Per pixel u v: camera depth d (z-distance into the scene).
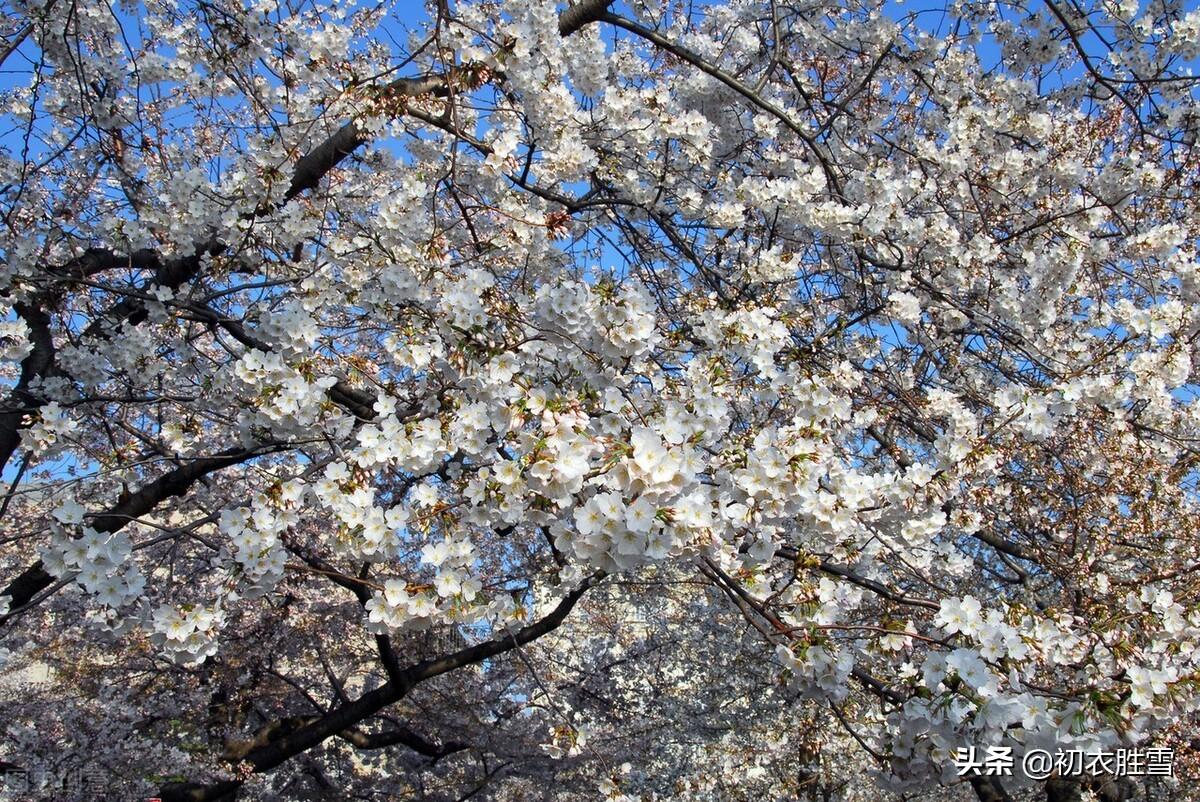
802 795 7.23
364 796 9.11
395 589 2.73
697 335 3.56
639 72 5.93
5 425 4.39
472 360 2.89
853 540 3.40
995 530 6.04
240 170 4.32
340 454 3.00
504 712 8.58
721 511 2.66
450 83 3.88
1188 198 5.93
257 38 4.73
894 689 2.79
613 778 3.80
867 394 4.92
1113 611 3.23
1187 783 6.09
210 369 4.42
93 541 2.73
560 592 5.70
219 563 2.80
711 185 5.43
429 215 4.51
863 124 5.81
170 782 6.40
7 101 5.68
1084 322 5.57
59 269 4.46
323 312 4.32
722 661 7.59
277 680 8.75
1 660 3.38
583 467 2.36
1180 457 5.75
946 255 4.84
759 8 5.98
